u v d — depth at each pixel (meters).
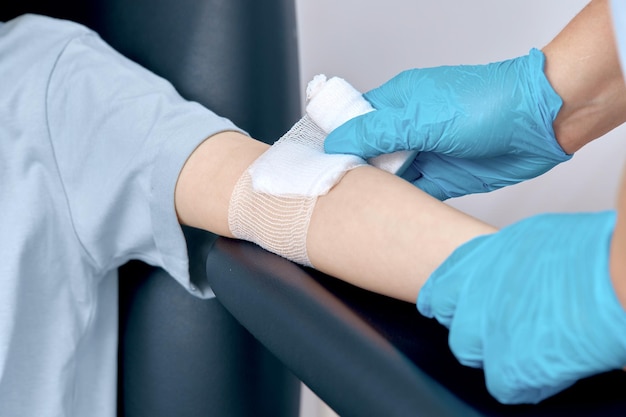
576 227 0.83
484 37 1.40
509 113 1.05
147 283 1.35
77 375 1.29
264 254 1.04
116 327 1.33
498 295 0.84
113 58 1.25
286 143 1.08
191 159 1.13
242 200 1.06
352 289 0.99
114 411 1.34
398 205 0.97
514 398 0.85
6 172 1.21
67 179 1.22
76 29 1.27
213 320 1.34
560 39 1.07
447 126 1.05
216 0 1.34
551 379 0.82
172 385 1.35
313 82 1.09
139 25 1.35
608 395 0.88
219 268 1.04
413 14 1.45
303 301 0.96
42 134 1.22
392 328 0.93
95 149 1.20
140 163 1.17
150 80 1.23
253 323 0.99
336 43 1.54
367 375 0.89
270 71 1.36
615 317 0.79
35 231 1.20
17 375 1.21
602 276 0.79
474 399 0.87
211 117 1.17
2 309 1.18
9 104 1.22
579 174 1.35
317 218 1.00
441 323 0.90
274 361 1.37
